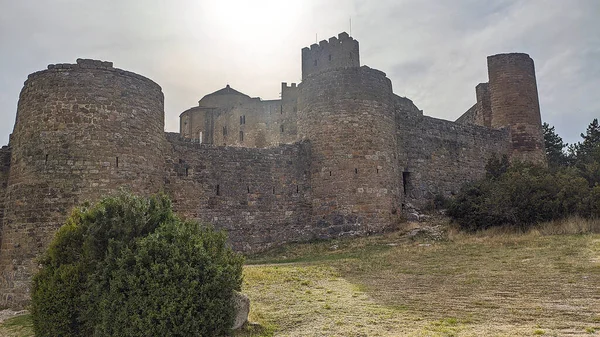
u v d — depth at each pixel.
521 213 24.92
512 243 20.84
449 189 35.34
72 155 18.95
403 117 33.91
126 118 20.34
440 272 16.34
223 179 26.59
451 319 10.48
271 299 13.44
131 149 20.27
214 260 10.95
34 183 18.77
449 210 27.55
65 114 19.28
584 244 18.67
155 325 9.66
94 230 11.21
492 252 19.27
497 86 42.47
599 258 16.02
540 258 17.02
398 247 23.00
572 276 13.96
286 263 21.44
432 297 12.84
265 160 28.16
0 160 21.02
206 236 11.75
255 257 25.28
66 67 19.78
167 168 24.48
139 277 10.06
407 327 10.11
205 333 10.02
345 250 23.97
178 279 10.14
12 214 19.08
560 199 24.73
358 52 57.97
